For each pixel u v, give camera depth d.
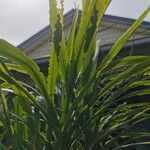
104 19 10.02
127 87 2.62
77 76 2.53
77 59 2.47
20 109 2.90
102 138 2.67
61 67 2.47
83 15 2.42
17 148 2.60
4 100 2.61
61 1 2.42
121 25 9.73
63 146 2.49
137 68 2.55
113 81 2.57
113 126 2.71
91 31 2.41
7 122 2.60
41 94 2.61
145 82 2.71
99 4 2.40
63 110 2.48
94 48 2.51
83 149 2.59
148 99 5.83
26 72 2.60
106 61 2.56
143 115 2.82
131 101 5.55
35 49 11.65
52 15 2.42
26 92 2.48
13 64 2.69
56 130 2.48
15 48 2.34
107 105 2.56
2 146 2.67
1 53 2.39
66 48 2.47
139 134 2.81
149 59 2.61
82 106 2.52
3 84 2.84
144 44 6.12
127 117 2.81
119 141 3.28
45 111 2.48
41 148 2.59
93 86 2.54
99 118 2.59
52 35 2.43
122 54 4.95
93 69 2.58
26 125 2.68
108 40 10.35
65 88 2.49
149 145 5.80
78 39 2.44
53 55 2.44
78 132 2.50
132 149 5.38
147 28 7.23
